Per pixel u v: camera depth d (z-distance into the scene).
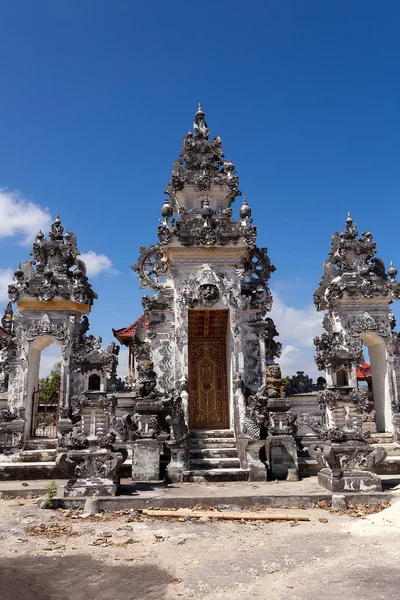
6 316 23.31
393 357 21.59
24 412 20.22
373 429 25.95
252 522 11.82
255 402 18.77
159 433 19.06
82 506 13.24
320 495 13.72
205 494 14.20
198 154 23.86
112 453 14.27
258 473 17.16
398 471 19.16
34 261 22.31
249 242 21.08
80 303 21.30
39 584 7.86
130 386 21.58
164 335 20.94
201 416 21.95
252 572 8.31
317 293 23.88
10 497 14.88
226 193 23.36
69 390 20.53
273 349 21.73
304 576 8.09
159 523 11.72
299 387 21.81
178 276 21.03
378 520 11.63
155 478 17.27
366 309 21.95
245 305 21.00
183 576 8.16
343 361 15.61
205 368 22.53
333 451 14.56
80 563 8.80
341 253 22.80
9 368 20.58
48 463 18.84
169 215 22.00
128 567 8.59
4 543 10.02
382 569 8.34
